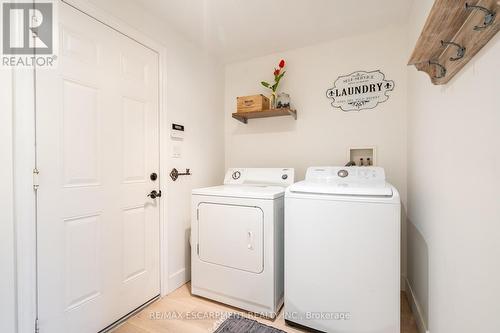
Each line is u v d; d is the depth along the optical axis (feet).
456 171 2.93
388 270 4.04
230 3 5.28
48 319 3.78
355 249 4.24
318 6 5.41
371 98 6.49
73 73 4.10
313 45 7.18
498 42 2.03
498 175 2.05
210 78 7.75
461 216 2.79
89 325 4.36
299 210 4.68
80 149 4.21
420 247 4.73
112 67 4.75
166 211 5.97
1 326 3.29
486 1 1.99
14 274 3.42
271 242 5.03
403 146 6.18
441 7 2.21
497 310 2.08
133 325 4.89
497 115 2.06
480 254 2.36
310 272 4.60
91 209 4.39
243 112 7.34
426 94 4.22
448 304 3.19
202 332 4.69
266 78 7.90
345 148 6.79
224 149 8.57
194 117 7.00
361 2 5.28
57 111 3.89
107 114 4.67
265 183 6.75
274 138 7.77
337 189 4.40
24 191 3.51
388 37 6.29
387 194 4.05
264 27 6.26
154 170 5.73
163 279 5.91
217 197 5.62
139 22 5.29
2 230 3.30
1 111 3.30
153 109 5.70
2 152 3.31
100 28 4.53
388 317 4.05
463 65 2.64
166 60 6.00
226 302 5.57
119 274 4.91
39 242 3.67
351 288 4.28
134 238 5.23
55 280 3.87
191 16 5.76
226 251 5.52
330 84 6.97
